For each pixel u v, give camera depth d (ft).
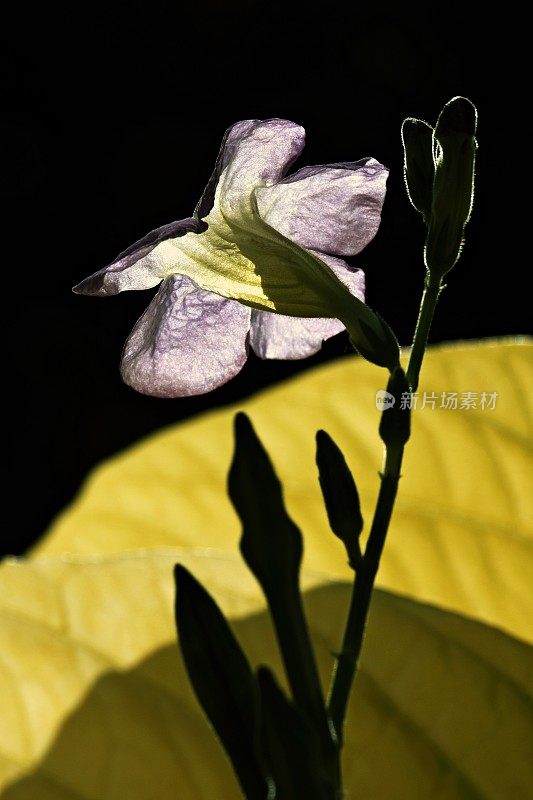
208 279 1.09
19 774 1.22
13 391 5.82
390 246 5.70
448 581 1.44
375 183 1.10
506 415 1.60
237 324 1.09
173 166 6.67
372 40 6.58
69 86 7.07
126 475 1.69
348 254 1.10
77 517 1.67
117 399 5.66
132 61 7.05
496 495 1.51
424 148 1.06
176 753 1.23
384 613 1.28
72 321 6.09
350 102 6.46
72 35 7.20
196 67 6.95
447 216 1.05
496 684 1.25
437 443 1.56
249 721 1.02
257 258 1.08
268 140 1.08
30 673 1.26
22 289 6.44
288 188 1.09
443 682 1.25
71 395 5.77
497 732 1.23
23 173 6.81
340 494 1.03
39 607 1.29
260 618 1.29
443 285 1.05
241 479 1.02
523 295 5.80
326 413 1.66
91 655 1.27
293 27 6.82
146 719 1.24
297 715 1.00
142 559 1.31
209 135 6.70
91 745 1.23
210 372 1.09
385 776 1.21
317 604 1.29
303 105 6.53
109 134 6.90
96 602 1.29
